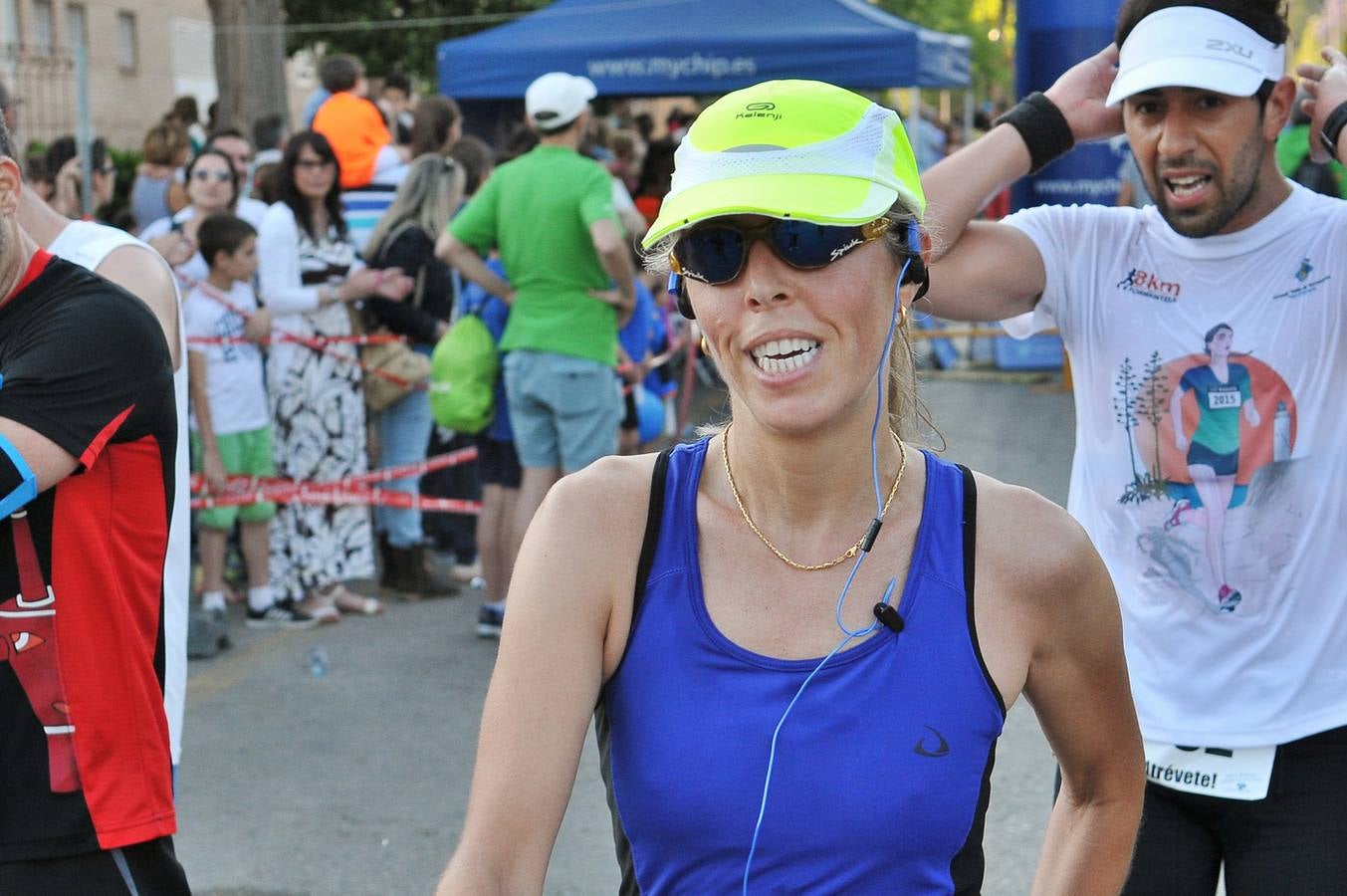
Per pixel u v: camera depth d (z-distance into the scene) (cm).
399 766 518
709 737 166
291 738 545
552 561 172
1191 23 259
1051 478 916
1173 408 273
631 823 170
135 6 2284
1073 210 284
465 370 630
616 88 1175
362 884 430
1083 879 199
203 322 632
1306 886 261
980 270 279
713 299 165
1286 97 263
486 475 658
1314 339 265
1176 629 272
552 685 169
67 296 250
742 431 173
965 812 168
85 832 248
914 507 178
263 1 1288
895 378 185
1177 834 276
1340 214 265
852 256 163
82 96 748
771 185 159
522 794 167
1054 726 194
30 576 245
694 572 172
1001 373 1372
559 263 610
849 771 165
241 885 429
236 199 752
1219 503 269
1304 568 265
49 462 240
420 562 743
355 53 2108
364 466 688
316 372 665
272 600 689
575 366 614
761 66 1152
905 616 171
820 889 165
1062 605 179
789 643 170
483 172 792
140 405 252
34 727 246
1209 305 271
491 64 1192
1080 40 1124
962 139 2020
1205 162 262
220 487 637
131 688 252
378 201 791
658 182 1080
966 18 3516
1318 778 264
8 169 245
